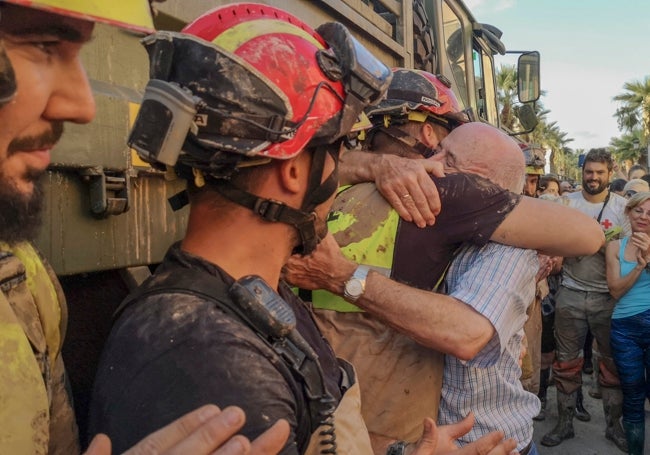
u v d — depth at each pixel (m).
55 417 0.99
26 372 0.77
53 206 1.07
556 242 1.53
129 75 1.27
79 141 1.08
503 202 1.54
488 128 1.66
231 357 0.83
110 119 1.15
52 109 0.71
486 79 5.21
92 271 1.16
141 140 0.88
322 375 0.96
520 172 1.64
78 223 1.13
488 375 1.63
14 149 0.70
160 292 0.91
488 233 1.52
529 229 1.52
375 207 1.57
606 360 4.41
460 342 1.43
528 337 3.69
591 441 4.60
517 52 5.16
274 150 0.93
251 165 0.95
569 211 1.57
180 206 1.13
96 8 0.66
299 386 0.92
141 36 1.29
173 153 0.87
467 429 1.38
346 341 1.57
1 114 0.66
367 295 1.45
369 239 1.55
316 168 1.02
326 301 1.60
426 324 1.43
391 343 1.56
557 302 4.53
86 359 1.33
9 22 0.64
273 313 0.89
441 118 1.91
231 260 0.98
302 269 1.46
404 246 1.53
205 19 1.03
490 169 1.59
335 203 1.63
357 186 1.64
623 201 5.00
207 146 0.90
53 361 0.97
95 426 0.85
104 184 1.14
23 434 0.75
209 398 0.79
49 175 1.06
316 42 1.06
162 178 1.38
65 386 1.03
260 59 0.95
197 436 0.60
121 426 0.80
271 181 0.99
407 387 1.55
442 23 3.89
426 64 3.48
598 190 5.02
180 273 0.93
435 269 1.57
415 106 1.80
